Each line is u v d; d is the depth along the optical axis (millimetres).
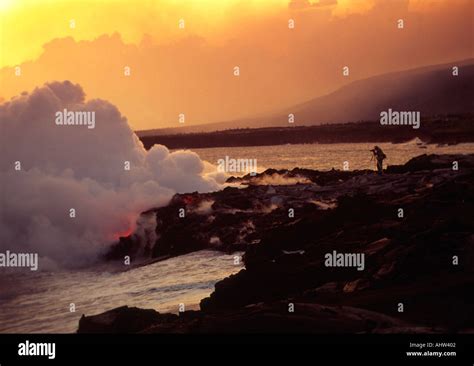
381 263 23875
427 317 19094
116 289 33625
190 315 22984
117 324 22203
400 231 26547
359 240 27969
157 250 41562
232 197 46188
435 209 27016
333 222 32188
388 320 18719
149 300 30609
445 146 148125
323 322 18422
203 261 37438
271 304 20016
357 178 50062
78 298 32500
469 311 19156
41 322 28141
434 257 22797
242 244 38812
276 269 25547
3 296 33625
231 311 20719
